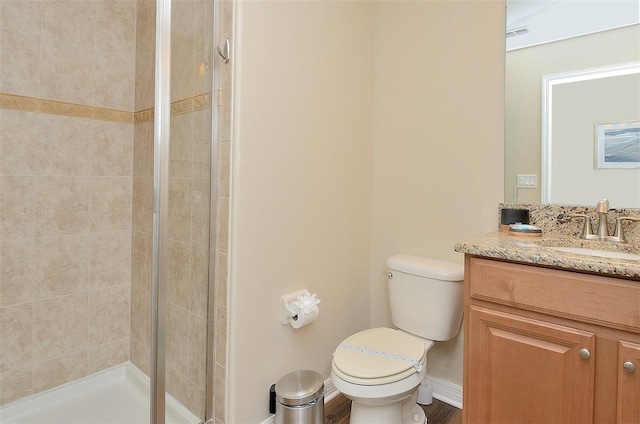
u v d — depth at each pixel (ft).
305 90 5.41
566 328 3.37
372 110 6.79
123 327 6.75
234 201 4.57
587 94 4.70
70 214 6.06
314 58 5.55
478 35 5.54
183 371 4.94
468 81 5.65
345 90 6.16
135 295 6.71
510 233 4.72
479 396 3.92
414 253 6.31
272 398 4.99
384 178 6.68
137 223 6.66
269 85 4.89
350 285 6.42
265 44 4.82
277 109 5.00
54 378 5.94
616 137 4.52
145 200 6.47
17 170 5.49
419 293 5.43
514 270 3.64
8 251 5.45
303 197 5.45
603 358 3.22
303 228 5.48
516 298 3.63
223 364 4.69
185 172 4.78
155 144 4.67
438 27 5.96
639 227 4.32
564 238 4.47
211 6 4.70
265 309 4.96
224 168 4.66
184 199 4.79
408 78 6.33
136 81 6.68
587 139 4.71
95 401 6.01
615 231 4.36
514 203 5.23
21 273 5.58
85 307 6.27
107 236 6.50
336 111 5.99
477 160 5.59
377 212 6.80
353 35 6.29
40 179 5.72
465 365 4.05
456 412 5.62
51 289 5.89
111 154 6.49
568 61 4.82
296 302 5.09
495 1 5.38
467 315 4.01
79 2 6.00
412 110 6.29
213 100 4.74
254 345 4.83
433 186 6.06
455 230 5.83
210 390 4.85
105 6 6.30
